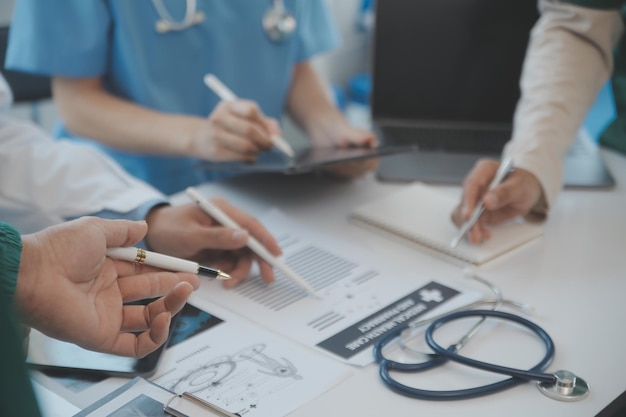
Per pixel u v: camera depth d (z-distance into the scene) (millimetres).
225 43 1421
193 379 725
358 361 753
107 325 703
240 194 1170
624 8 1190
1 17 1866
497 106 1412
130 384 704
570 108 1139
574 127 1143
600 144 1349
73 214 1036
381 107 1430
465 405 691
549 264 963
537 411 683
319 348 778
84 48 1300
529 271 944
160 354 754
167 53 1384
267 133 1168
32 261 665
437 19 1370
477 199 1040
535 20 1354
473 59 1388
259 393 705
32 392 493
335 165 1204
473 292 889
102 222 730
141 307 729
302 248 995
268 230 1045
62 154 1112
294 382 721
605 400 701
